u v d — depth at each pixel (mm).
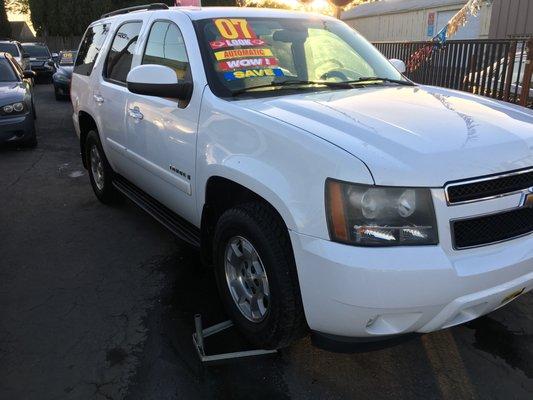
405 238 2271
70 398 2686
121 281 3955
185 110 3402
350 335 2428
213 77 3293
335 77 3707
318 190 2348
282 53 3648
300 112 2822
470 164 2355
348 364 2936
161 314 3480
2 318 3441
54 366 2939
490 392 2699
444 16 16953
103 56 5090
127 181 5180
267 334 2779
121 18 4949
